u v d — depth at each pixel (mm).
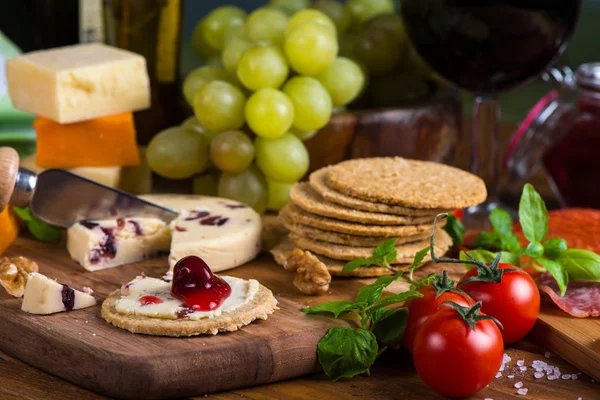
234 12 752
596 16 1073
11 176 581
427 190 613
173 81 761
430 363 515
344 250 603
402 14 675
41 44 818
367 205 604
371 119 703
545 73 745
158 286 562
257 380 534
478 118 712
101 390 527
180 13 746
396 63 745
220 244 612
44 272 608
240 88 697
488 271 538
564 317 568
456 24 644
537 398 527
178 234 617
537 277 606
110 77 677
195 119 707
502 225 617
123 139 685
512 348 568
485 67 661
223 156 670
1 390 530
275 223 681
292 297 583
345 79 691
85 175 681
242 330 541
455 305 518
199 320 539
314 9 746
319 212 607
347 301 555
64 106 667
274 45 683
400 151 717
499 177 745
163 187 742
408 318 548
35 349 543
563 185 718
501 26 638
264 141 677
